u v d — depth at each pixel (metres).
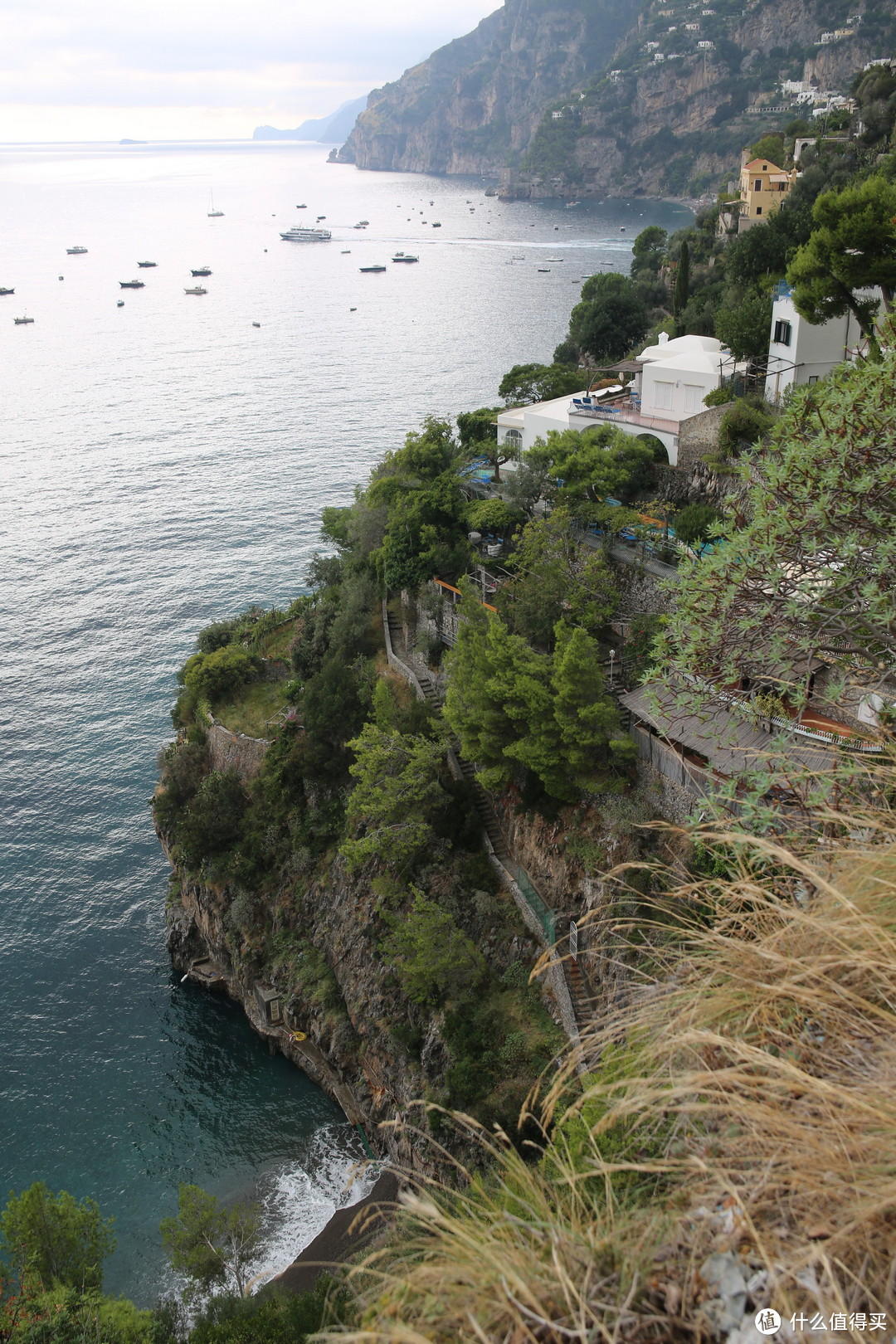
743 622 17.58
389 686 54.16
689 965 9.88
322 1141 46.28
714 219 138.62
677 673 19.89
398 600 61.44
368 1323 7.03
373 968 45.72
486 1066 36.97
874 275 42.31
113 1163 46.56
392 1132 42.06
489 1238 7.16
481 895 42.12
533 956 39.78
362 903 47.69
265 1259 40.00
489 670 41.06
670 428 52.44
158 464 141.25
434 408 162.38
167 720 81.38
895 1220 6.11
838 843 10.51
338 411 163.25
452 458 63.19
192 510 123.44
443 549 54.72
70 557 111.38
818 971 7.90
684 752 34.53
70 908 63.12
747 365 53.88
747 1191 6.68
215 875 55.44
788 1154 6.64
